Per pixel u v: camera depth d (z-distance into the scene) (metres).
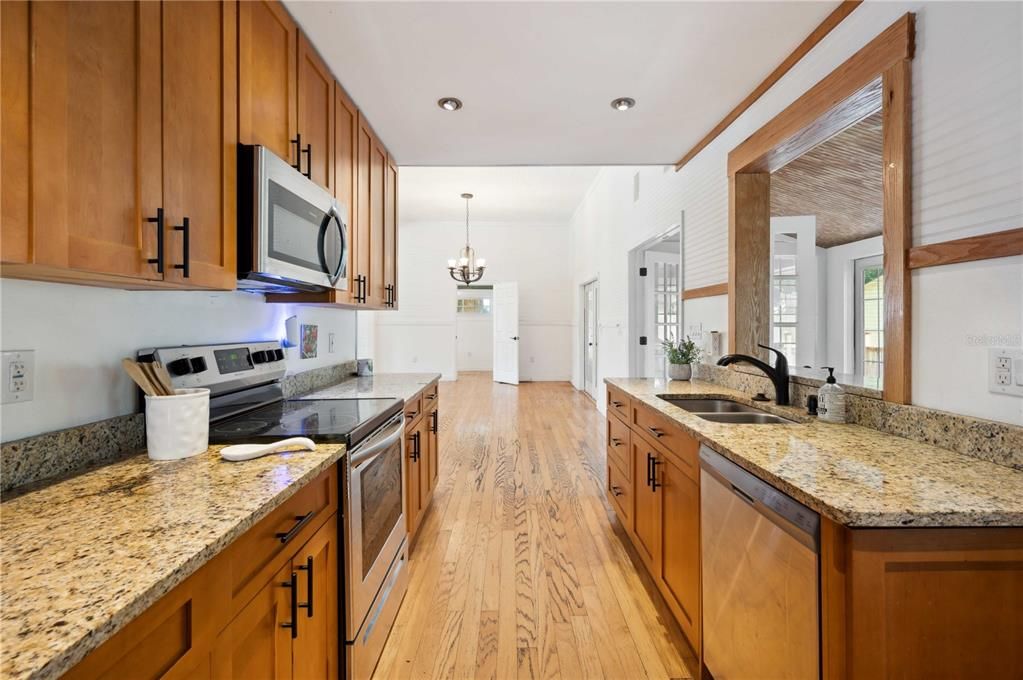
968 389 1.23
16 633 0.50
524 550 2.36
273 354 1.96
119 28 0.90
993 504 0.88
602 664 1.58
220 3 1.23
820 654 0.92
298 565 1.10
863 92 1.57
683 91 2.18
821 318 5.19
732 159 2.41
